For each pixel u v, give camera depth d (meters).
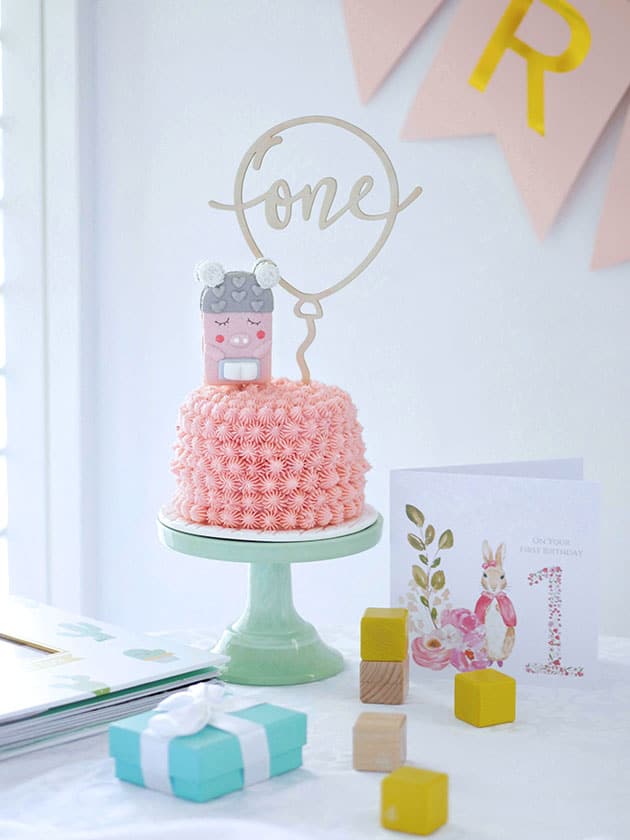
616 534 1.65
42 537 1.98
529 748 0.99
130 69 1.88
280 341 1.82
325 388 1.23
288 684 1.16
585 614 1.13
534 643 1.15
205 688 0.93
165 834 0.80
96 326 1.95
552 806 0.87
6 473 2.00
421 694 1.14
